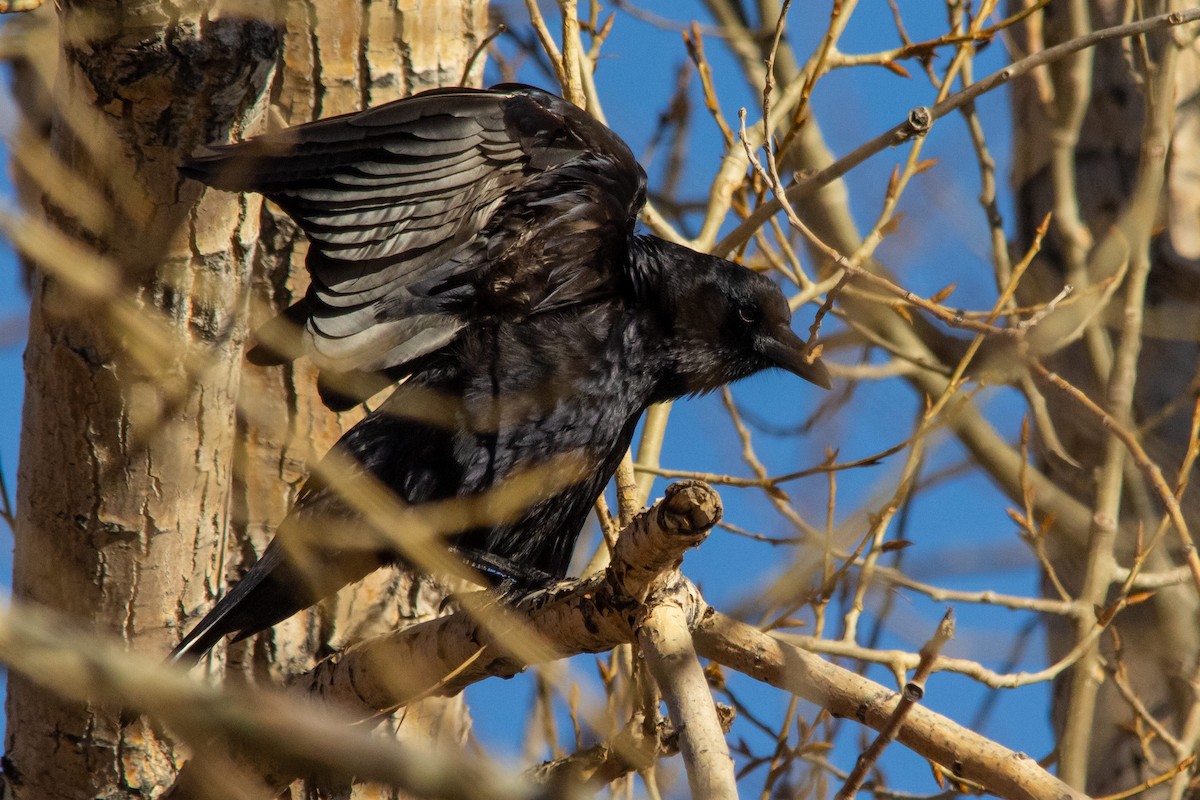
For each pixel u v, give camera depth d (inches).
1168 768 468.1
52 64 311.0
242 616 364.8
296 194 335.6
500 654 332.2
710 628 311.9
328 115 413.1
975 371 459.5
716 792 244.2
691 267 418.6
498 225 388.2
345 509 362.3
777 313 429.1
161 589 356.8
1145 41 499.2
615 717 331.9
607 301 401.4
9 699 372.8
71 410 328.2
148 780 367.2
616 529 375.2
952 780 380.8
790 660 311.0
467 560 394.3
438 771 157.8
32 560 352.5
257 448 400.8
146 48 291.7
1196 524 491.2
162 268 316.5
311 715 161.2
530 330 390.6
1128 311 455.5
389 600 425.1
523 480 391.2
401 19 417.4
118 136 303.9
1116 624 465.7
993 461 485.7
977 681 386.6
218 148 299.9
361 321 361.7
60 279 263.9
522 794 161.0
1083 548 479.5
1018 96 549.6
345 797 331.3
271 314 410.9
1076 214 525.3
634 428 424.8
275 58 310.0
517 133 373.7
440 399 383.6
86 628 356.2
